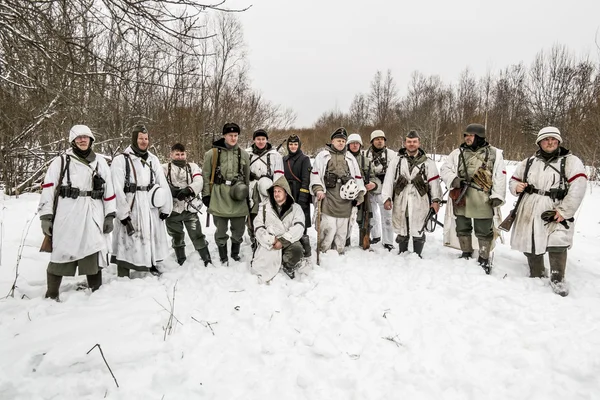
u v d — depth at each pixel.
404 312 3.40
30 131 7.34
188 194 4.56
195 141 13.63
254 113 19.98
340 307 3.46
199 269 4.52
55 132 7.91
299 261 4.34
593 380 2.46
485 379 2.52
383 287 3.94
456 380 2.49
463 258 4.71
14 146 7.55
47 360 2.57
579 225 7.02
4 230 5.38
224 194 4.63
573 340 2.84
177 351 2.80
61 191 3.48
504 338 2.95
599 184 10.98
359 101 38.22
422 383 2.46
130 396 2.36
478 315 3.37
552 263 4.01
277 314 3.39
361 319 3.29
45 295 3.58
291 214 4.36
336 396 2.39
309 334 3.02
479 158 4.49
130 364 2.64
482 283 3.95
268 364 2.71
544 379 2.50
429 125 24.23
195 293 3.79
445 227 4.93
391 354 2.81
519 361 2.66
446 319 3.28
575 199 3.86
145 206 4.14
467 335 3.02
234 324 3.23
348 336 3.01
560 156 4.02
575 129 13.30
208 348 2.86
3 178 8.17
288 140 5.22
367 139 32.12
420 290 3.88
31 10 2.87
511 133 22.70
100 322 3.08
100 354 2.68
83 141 3.57
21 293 3.69
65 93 3.50
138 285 3.87
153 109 8.91
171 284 4.03
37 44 3.02
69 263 3.53
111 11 2.96
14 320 3.09
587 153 12.19
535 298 3.63
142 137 4.16
